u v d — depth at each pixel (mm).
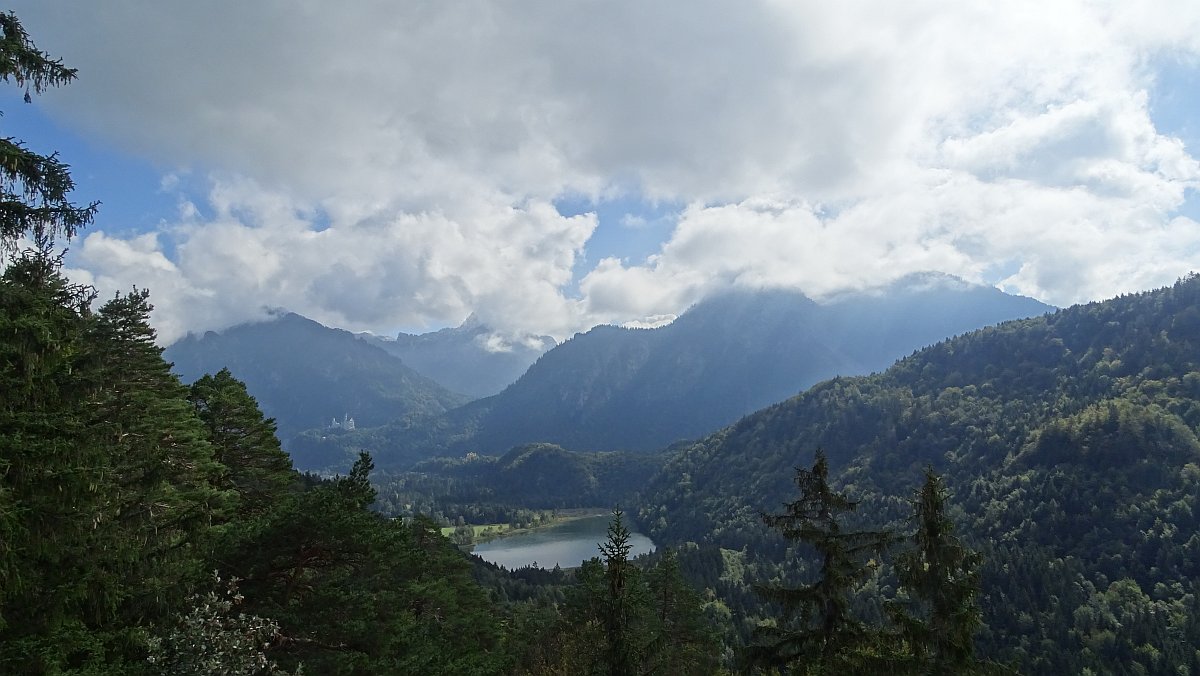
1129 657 112250
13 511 12898
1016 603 133000
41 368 14617
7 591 13445
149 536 21078
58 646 14594
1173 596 132125
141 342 32281
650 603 48969
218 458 38875
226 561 23266
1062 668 113000
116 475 20438
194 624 16844
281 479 41656
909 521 22797
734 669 23562
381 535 26094
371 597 24906
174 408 31484
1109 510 162500
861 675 20781
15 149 13062
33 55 13305
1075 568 146500
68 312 16844
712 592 146000
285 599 23969
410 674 25281
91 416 20984
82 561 15703
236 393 42688
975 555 21594
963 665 20609
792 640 22734
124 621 17812
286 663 22328
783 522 23391
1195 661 108000
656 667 28141
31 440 13766
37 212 13914
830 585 22062
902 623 21125
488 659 35438
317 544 24031
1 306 14016
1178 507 154375
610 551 27562
